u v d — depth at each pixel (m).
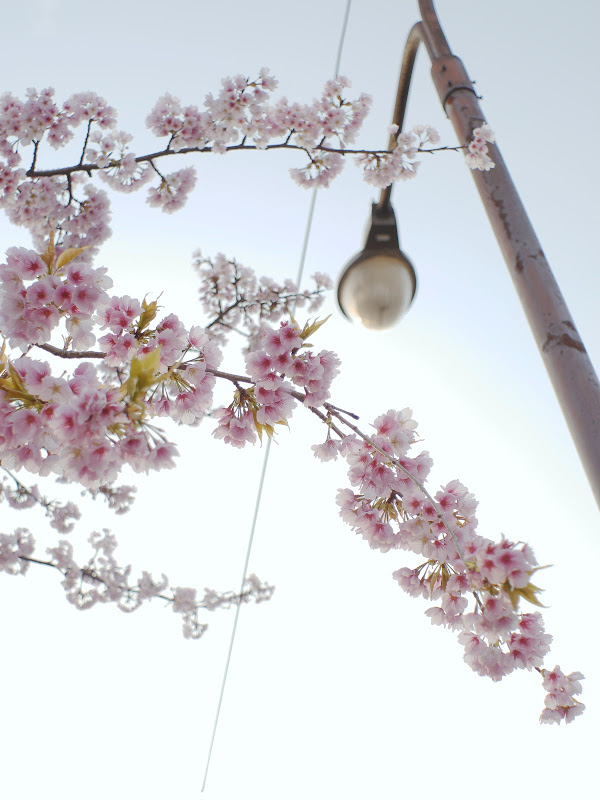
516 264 2.85
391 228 4.32
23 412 1.67
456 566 2.02
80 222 4.45
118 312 2.05
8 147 4.18
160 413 2.10
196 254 5.62
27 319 1.90
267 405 2.14
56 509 5.43
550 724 2.02
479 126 3.46
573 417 2.38
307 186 4.60
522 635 1.99
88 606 5.53
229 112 4.30
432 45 3.98
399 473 2.20
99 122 4.35
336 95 4.46
